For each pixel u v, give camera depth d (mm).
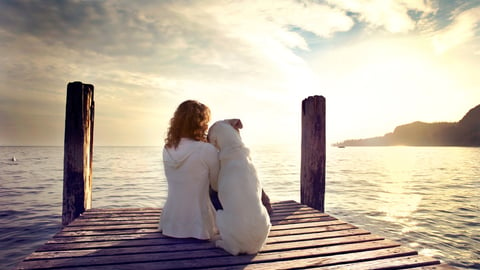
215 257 2922
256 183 2961
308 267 2734
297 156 62781
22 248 7039
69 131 4887
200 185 3334
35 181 18406
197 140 3398
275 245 3303
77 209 4871
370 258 2941
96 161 42062
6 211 10461
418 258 2959
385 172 27109
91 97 5270
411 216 10016
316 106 5742
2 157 52969
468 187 17000
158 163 38375
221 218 2965
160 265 2719
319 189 5684
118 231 3797
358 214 10320
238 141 3035
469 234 8086
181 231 3430
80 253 3010
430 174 25141
